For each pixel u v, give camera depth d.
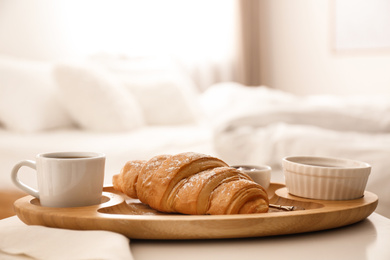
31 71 2.24
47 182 0.70
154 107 2.49
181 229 0.61
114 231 0.62
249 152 1.67
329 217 0.66
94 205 0.72
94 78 2.17
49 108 2.17
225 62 3.96
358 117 1.85
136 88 2.50
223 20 3.94
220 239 0.64
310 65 4.25
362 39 3.94
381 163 1.45
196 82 3.80
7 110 2.06
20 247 0.59
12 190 1.57
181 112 2.53
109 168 1.61
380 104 2.11
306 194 0.78
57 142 1.86
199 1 3.77
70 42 3.05
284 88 4.41
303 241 0.64
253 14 4.22
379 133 1.83
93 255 0.54
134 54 3.37
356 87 4.00
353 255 0.58
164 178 0.70
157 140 1.96
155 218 0.62
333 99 2.62
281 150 1.60
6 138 1.92
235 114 1.85
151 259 0.57
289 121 1.82
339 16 4.05
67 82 2.14
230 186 0.67
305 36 4.26
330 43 4.12
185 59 3.70
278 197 0.81
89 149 1.76
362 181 0.76
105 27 3.23
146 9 3.45
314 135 1.62
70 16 3.05
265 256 0.58
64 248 0.57
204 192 0.67
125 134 2.12
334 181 0.75
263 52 4.41
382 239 0.65
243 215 0.63
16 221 0.75
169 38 3.58
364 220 0.76
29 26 2.86
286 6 4.34
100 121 2.17
